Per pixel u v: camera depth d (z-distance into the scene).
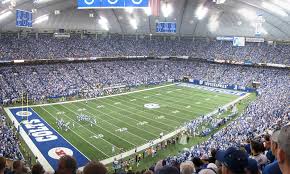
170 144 38.91
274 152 4.16
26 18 49.22
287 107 43.09
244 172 3.95
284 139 3.05
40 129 42.44
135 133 42.22
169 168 4.30
